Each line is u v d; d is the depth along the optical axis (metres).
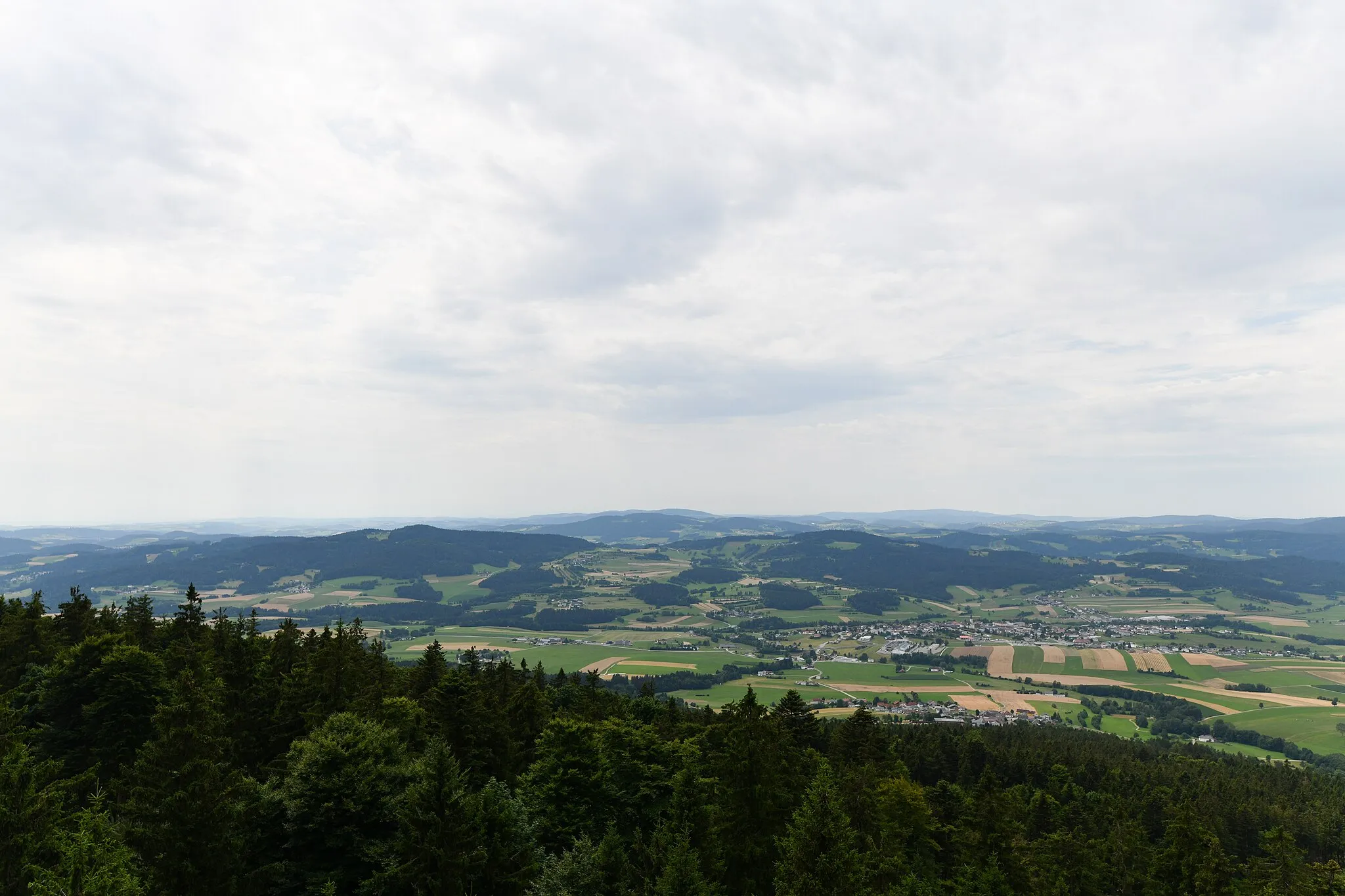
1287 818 108.62
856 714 102.62
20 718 53.25
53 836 35.00
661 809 64.75
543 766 62.16
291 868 42.28
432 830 42.16
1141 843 95.00
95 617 92.69
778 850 55.69
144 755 41.72
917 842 79.81
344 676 82.12
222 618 93.44
